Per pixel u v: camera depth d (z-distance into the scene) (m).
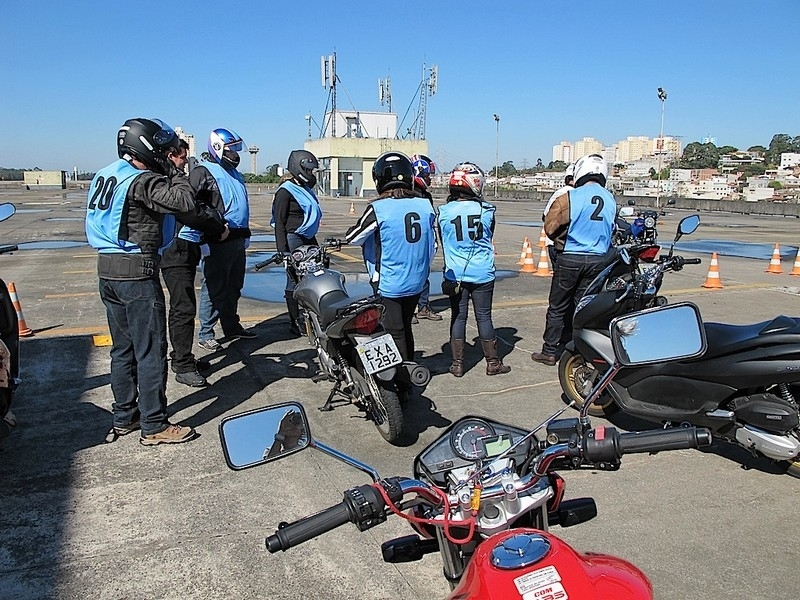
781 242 19.30
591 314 5.29
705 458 4.86
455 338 6.59
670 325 2.32
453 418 5.58
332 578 3.47
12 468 4.66
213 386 6.32
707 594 3.30
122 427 5.17
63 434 5.24
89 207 4.84
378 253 5.60
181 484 4.46
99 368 6.80
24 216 28.25
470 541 2.03
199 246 6.14
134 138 4.69
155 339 4.91
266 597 3.32
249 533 3.88
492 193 57.41
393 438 4.93
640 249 5.55
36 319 8.84
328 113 58.53
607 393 5.30
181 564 3.58
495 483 1.99
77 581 3.43
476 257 6.40
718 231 23.11
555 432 2.10
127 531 3.89
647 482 4.49
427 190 8.23
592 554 1.98
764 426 4.26
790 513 4.09
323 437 5.22
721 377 4.37
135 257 4.78
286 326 8.56
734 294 10.77
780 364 4.14
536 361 7.15
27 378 6.50
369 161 55.06
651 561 3.58
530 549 1.69
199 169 6.80
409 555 2.23
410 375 4.77
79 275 12.55
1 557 3.63
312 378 6.52
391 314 5.62
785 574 3.47
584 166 6.72
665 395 4.70
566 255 6.61
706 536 3.83
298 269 5.95
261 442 2.13
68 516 4.05
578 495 4.30
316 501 4.25
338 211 33.34
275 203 7.70
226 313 7.70
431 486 2.00
